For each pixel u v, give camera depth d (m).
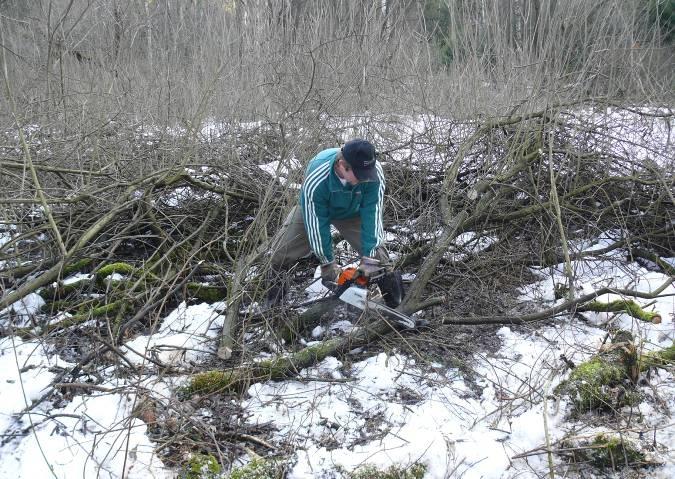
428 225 4.09
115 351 2.87
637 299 3.65
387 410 2.75
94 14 5.41
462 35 5.23
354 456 2.44
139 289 3.71
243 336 3.14
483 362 3.14
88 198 3.96
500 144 4.52
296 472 2.37
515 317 3.40
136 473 2.33
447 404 2.80
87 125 4.59
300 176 4.16
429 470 2.42
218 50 5.30
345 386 2.94
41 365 2.96
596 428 2.63
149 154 4.52
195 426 2.59
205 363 3.13
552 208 3.95
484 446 2.51
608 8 4.57
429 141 4.74
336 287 3.23
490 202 4.09
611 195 4.39
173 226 4.11
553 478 2.38
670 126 4.39
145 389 2.66
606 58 4.59
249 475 2.30
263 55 5.31
